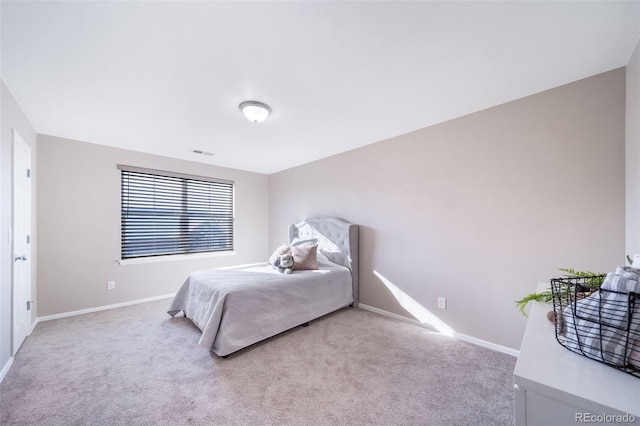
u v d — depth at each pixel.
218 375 1.93
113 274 3.41
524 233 2.18
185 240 4.16
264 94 2.09
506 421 1.50
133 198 3.64
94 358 2.16
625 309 0.70
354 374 1.95
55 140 3.02
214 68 1.74
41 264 2.92
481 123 2.42
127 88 1.98
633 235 1.65
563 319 0.91
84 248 3.20
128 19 1.31
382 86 2.00
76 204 3.15
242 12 1.28
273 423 1.48
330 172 3.93
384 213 3.21
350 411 1.58
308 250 3.35
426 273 2.80
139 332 2.67
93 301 3.26
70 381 1.84
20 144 2.31
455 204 2.59
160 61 1.66
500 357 2.19
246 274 3.02
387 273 3.17
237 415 1.54
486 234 2.38
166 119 2.56
